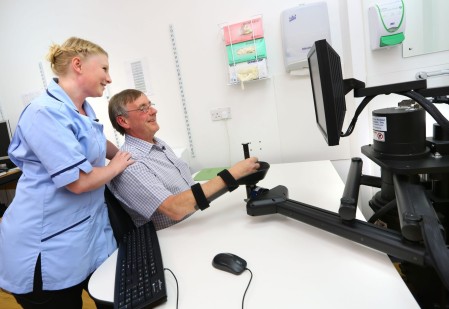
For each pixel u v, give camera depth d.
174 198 1.08
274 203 1.01
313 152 1.97
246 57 1.85
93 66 1.16
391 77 1.71
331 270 0.73
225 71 2.01
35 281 1.05
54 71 1.16
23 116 1.00
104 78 1.22
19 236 1.03
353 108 1.80
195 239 1.00
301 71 1.83
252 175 1.08
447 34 1.59
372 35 1.65
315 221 0.88
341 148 1.93
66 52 1.12
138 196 1.15
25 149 1.02
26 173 1.05
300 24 1.74
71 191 1.03
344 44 1.77
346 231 0.79
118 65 2.20
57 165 0.95
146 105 1.32
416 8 1.59
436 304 0.85
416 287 0.92
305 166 1.71
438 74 1.64
